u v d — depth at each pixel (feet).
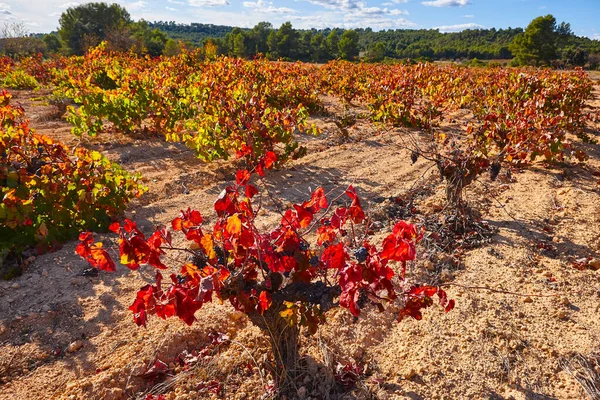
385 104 39.55
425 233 18.20
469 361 11.80
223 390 10.91
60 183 17.08
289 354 10.85
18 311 13.32
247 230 8.73
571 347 12.25
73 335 12.59
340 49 279.28
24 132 18.97
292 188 23.75
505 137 26.25
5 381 11.08
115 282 14.98
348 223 19.30
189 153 29.09
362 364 11.91
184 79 48.47
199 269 9.07
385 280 8.13
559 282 15.15
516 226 19.33
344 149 31.50
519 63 200.85
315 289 9.50
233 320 13.42
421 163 28.12
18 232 16.10
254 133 24.98
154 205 21.07
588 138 34.99
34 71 63.93
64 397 10.57
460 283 15.12
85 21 205.26
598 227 19.08
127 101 30.81
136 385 11.15
